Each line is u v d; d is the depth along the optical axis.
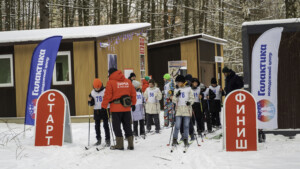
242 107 7.35
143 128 10.06
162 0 33.44
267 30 8.14
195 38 19.41
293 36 8.30
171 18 29.48
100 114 8.50
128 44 15.93
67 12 29.88
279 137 8.55
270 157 6.44
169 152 7.38
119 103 7.91
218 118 11.31
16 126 12.83
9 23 30.08
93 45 13.57
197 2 31.05
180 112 8.00
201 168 5.77
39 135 8.36
